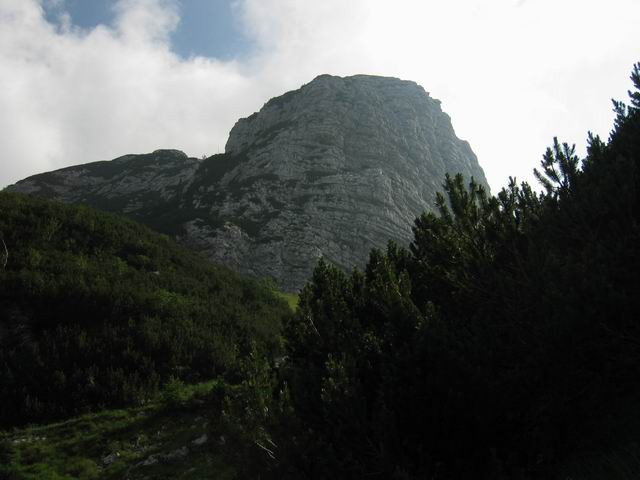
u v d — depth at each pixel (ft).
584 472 23.29
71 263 120.37
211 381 92.22
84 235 148.66
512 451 24.68
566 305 23.70
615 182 28.96
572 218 29.48
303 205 325.62
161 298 115.03
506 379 25.27
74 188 504.02
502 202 36.70
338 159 376.48
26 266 112.06
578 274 24.32
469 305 34.63
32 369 82.99
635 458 21.90
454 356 25.54
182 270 153.07
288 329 41.04
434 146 486.79
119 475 61.16
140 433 72.28
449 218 41.68
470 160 540.93
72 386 81.92
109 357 89.92
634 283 24.97
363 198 340.59
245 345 109.19
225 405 58.65
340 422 25.16
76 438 70.95
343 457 25.39
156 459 63.31
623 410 25.81
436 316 29.66
